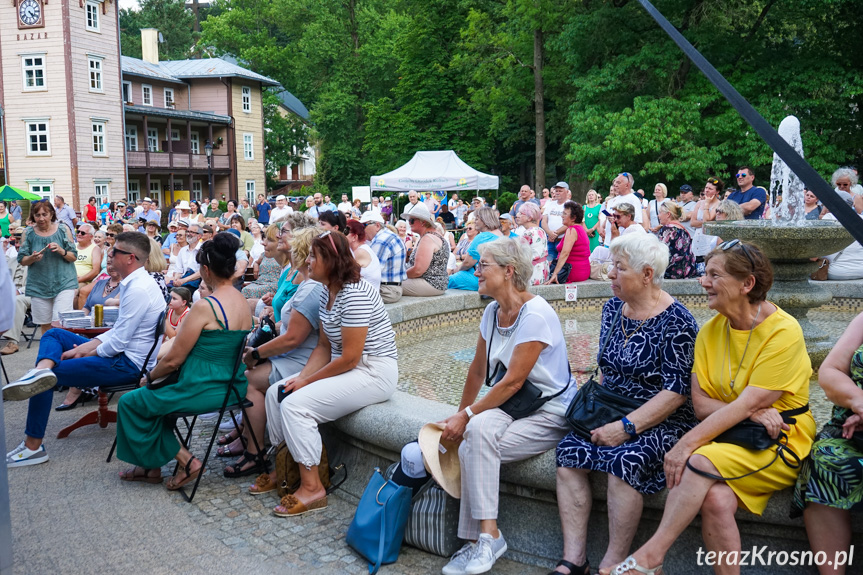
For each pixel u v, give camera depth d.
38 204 8.59
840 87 23.38
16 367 8.15
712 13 24.39
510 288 3.62
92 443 5.60
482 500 3.42
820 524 2.91
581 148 24.00
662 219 9.40
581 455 3.28
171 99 46.94
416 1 40.91
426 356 6.93
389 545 3.60
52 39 34.53
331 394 4.24
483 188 26.38
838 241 5.36
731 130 22.56
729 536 2.92
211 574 3.52
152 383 4.61
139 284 5.34
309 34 53.25
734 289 3.03
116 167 37.94
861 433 2.89
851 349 3.05
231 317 4.60
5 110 35.31
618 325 3.50
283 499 4.23
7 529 2.85
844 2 24.16
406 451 3.73
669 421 3.37
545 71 30.05
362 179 53.03
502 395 3.51
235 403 4.64
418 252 8.37
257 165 51.62
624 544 3.15
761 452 2.95
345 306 4.29
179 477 4.59
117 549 3.79
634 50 25.56
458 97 40.62
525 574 3.47
